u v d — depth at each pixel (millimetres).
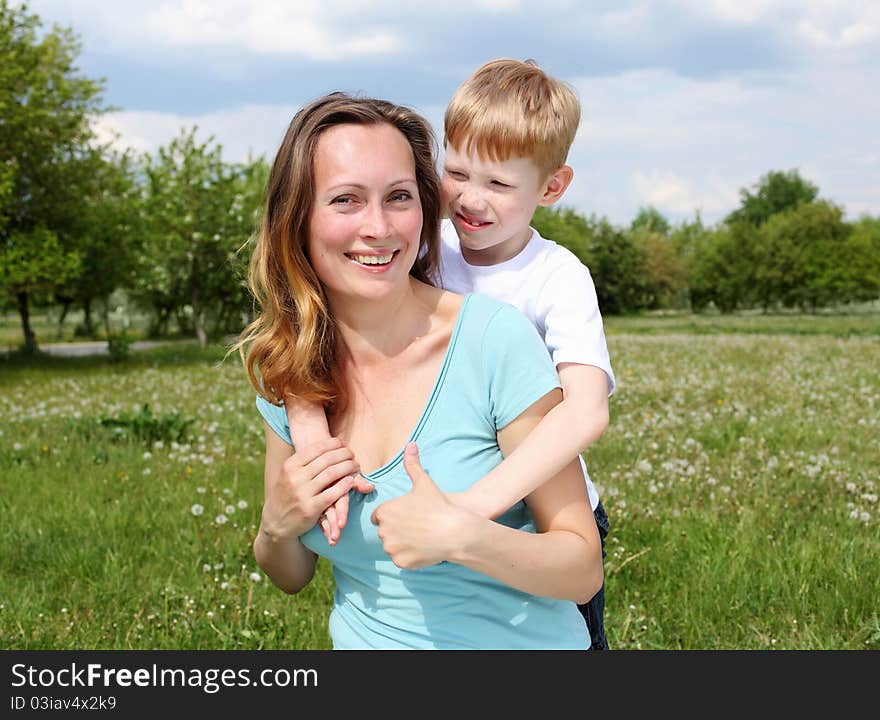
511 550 1815
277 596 4824
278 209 1997
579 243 62219
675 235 81125
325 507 1949
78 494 6840
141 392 14070
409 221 1940
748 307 64750
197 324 29891
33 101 24766
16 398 13953
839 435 8648
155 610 4609
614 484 6742
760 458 7520
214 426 9656
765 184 96062
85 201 27328
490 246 2727
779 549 5246
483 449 1979
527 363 1956
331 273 1960
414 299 2051
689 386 12344
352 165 1897
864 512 5918
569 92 2701
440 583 1954
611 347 21859
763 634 4270
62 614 4664
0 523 6207
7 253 24438
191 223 28750
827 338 24562
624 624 4301
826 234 62750
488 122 2582
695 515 5863
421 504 1818
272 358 2055
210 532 5832
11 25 24844
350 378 2064
